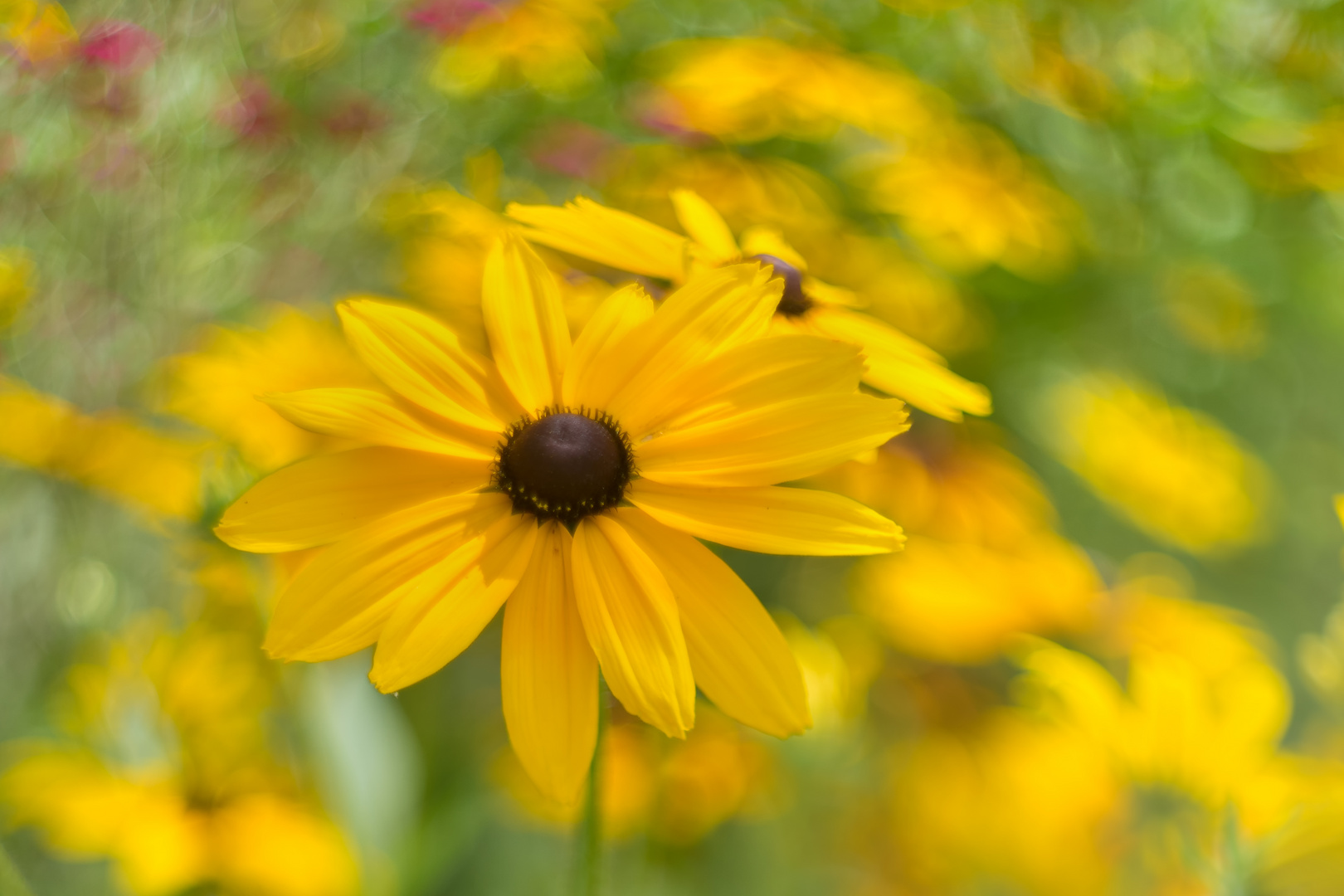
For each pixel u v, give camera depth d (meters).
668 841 0.56
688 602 0.43
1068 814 0.53
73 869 0.56
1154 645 0.58
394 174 0.55
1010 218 0.64
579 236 0.47
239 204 0.52
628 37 0.68
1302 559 0.87
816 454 0.43
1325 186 0.63
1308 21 0.62
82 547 0.53
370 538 0.43
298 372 0.53
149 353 0.51
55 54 0.48
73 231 0.50
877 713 0.59
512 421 0.44
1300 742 0.68
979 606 0.58
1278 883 0.48
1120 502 0.70
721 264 0.48
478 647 0.59
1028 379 0.72
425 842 0.56
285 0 0.54
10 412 0.50
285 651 0.42
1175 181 0.69
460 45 0.57
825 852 0.57
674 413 0.44
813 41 0.66
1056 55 0.65
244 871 0.52
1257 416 0.86
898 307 0.63
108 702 0.52
